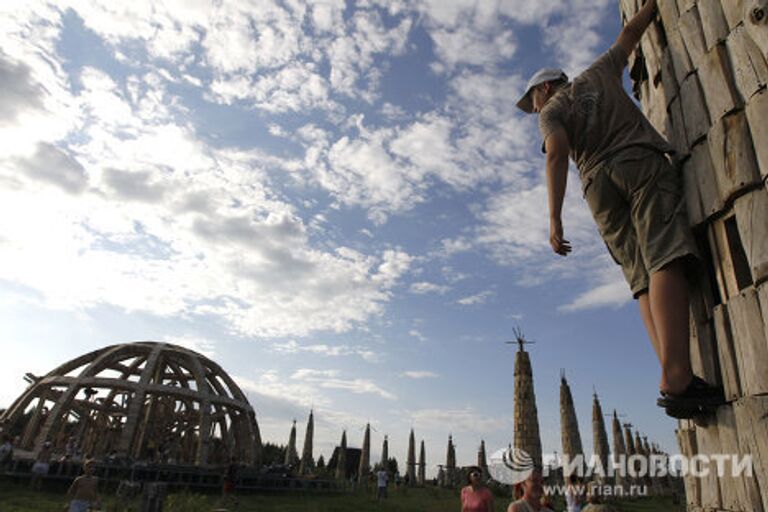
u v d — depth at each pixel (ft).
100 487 74.84
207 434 113.39
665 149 9.07
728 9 8.46
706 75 8.73
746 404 7.36
